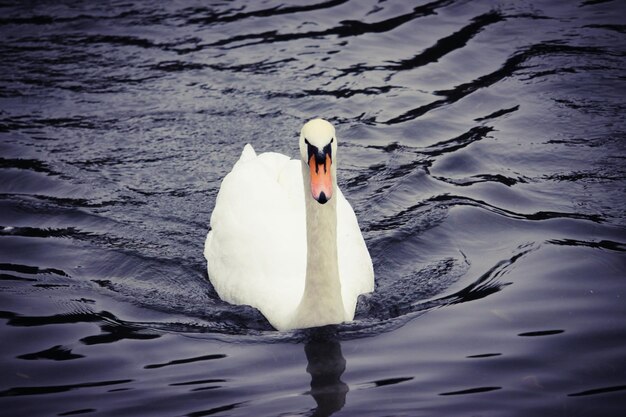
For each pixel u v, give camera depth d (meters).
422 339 12.13
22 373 11.51
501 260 13.95
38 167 16.64
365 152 17.14
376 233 14.82
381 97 18.91
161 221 15.27
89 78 19.50
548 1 22.64
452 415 10.43
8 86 19.17
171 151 17.14
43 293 13.43
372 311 13.01
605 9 22.09
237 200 14.19
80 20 21.92
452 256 14.20
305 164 12.02
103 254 14.41
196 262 14.42
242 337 12.49
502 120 18.08
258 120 18.03
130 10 22.42
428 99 18.84
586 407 10.45
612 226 14.62
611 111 18.12
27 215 15.41
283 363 11.76
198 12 22.34
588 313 12.38
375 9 22.47
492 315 12.55
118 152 17.12
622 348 11.54
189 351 12.10
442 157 16.92
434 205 15.48
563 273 13.42
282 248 13.48
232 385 11.23
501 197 15.66
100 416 10.58
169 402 10.85
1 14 22.22
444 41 21.00
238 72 19.69
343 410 10.59
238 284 13.51
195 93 18.94
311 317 12.54
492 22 21.73
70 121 18.05
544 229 14.68
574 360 11.38
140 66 19.92
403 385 11.07
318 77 19.56
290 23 21.81
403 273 13.89
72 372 11.55
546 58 20.11
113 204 15.67
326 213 12.20
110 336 12.42
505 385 10.96
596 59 19.94
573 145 17.14
